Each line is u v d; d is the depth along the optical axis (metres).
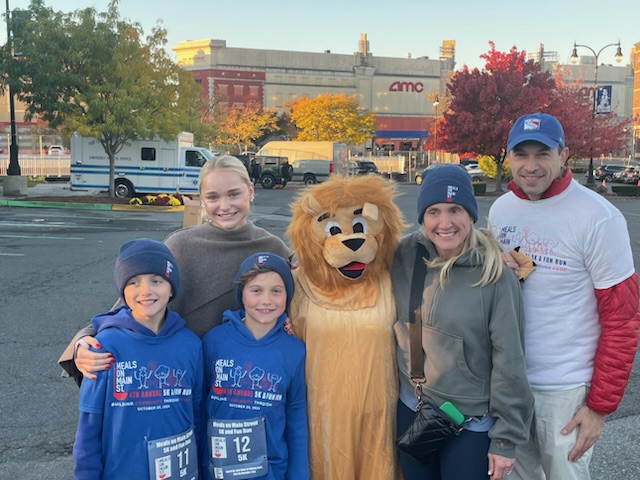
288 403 2.46
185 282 2.66
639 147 72.44
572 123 31.42
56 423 4.07
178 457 2.28
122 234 13.37
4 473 3.46
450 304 2.28
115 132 19.61
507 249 2.47
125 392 2.24
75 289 7.92
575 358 2.38
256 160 32.19
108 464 2.26
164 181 22.30
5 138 57.44
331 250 2.40
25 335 5.93
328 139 61.47
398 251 2.53
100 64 19.16
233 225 2.68
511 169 2.46
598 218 2.28
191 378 2.35
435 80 92.56
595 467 3.51
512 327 2.23
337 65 88.19
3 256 10.40
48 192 24.33
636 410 4.29
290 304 2.56
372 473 2.51
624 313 2.26
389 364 2.49
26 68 18.62
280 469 2.42
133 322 2.31
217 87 80.69
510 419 2.23
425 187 2.33
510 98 30.78
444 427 2.28
